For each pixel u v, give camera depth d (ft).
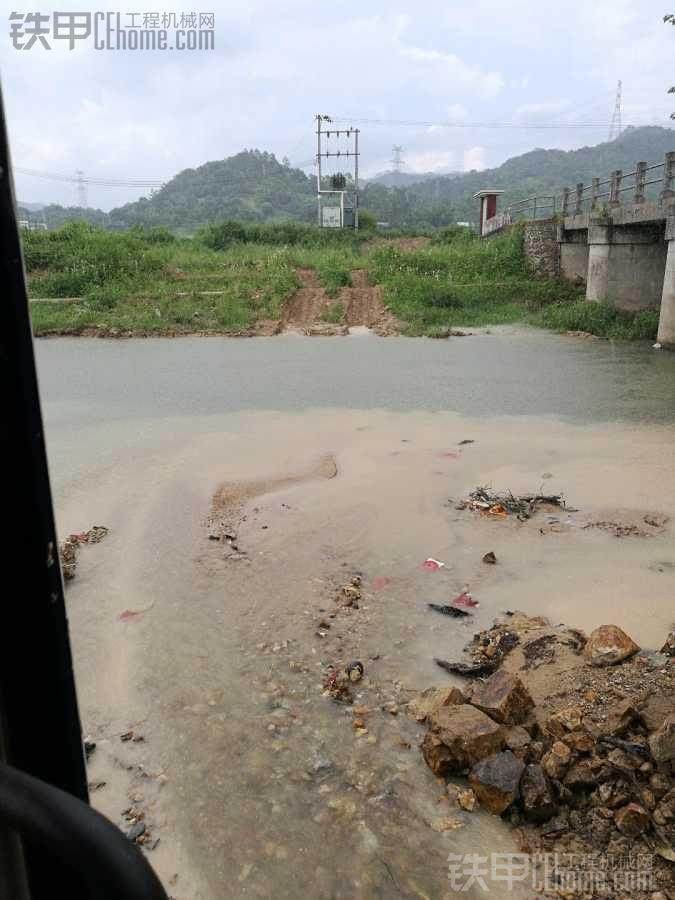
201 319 69.15
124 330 65.41
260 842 10.85
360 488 25.27
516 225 90.12
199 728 13.28
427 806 11.38
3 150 3.40
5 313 3.51
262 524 22.27
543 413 36.40
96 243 86.69
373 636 16.22
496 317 72.38
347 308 75.46
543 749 11.95
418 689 14.34
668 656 14.29
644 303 70.49
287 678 14.73
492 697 12.73
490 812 11.19
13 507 3.69
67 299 76.02
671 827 10.35
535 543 20.90
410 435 32.27
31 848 3.49
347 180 157.48
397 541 21.07
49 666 3.95
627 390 41.65
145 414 36.70
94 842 2.63
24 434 3.65
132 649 15.75
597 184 73.77
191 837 10.96
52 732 4.03
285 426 33.99
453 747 11.80
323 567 19.51
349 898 9.95
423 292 77.15
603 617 16.78
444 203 295.69
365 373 47.62
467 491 25.04
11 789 2.81
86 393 41.88
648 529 21.77
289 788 11.84
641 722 12.05
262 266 85.87
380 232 133.08
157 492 25.02
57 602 3.94
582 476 26.55
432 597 17.99
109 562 19.84
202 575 19.06
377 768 12.19
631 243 69.51
